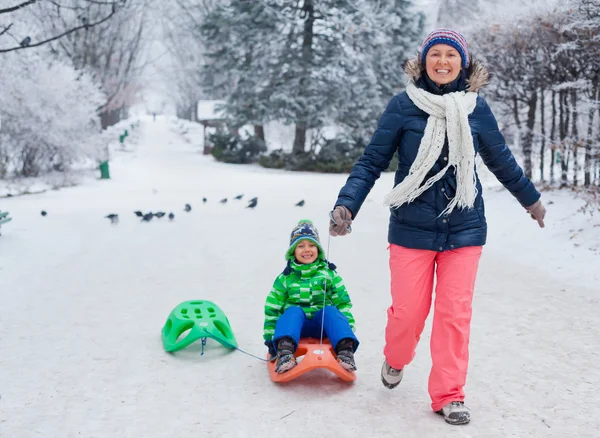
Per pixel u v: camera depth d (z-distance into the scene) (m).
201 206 15.84
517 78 13.34
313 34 34.38
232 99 37.97
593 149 10.30
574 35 11.34
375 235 11.27
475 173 3.65
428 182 3.58
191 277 7.89
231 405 4.01
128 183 26.23
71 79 24.50
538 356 4.90
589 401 4.04
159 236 11.07
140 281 7.67
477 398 4.11
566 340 5.27
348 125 35.25
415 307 3.73
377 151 3.77
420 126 3.64
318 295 4.54
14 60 21.89
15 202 17.27
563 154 12.00
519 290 6.98
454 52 3.61
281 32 34.75
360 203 3.75
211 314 5.25
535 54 12.66
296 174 32.38
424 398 4.11
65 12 29.55
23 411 3.92
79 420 3.79
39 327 5.75
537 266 8.10
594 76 10.95
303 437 3.54
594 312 6.05
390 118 3.73
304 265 4.54
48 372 4.60
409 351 3.88
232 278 7.85
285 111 34.00
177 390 4.27
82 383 4.39
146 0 36.50
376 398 4.11
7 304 6.54
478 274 7.81
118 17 34.53
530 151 13.41
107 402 4.07
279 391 4.24
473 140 3.60
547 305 6.35
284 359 4.19
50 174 25.27
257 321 5.98
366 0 35.19
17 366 4.72
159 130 81.31
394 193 3.62
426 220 3.64
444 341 3.69
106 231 11.61
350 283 7.57
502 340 5.30
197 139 63.00
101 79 36.41
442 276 3.71
